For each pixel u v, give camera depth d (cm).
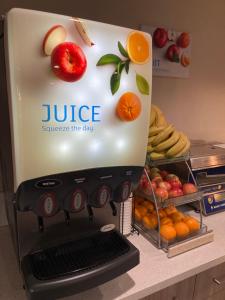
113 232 79
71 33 59
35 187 60
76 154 64
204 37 151
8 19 52
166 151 100
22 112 56
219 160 124
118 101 68
